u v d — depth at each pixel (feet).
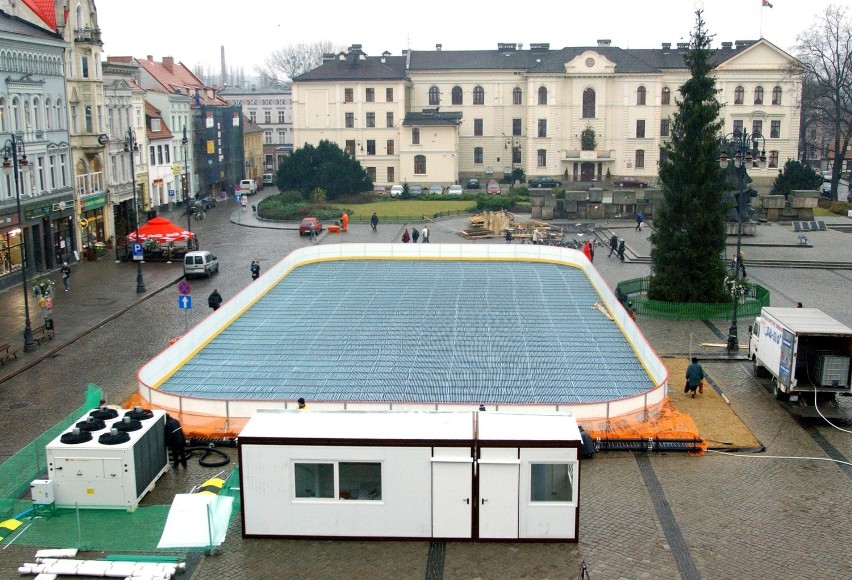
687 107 152.25
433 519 70.49
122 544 70.38
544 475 69.41
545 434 69.97
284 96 540.11
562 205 276.41
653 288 155.84
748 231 232.53
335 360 117.60
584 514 74.95
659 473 83.41
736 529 72.02
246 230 269.03
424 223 275.39
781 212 265.54
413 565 67.00
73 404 106.93
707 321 147.95
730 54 381.19
